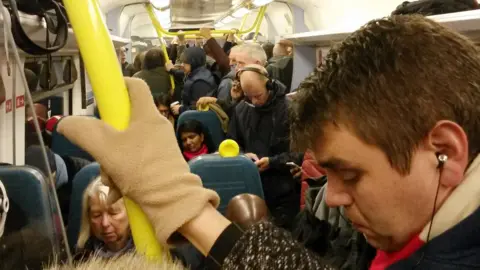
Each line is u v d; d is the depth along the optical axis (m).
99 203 1.60
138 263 0.64
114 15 9.73
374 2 5.09
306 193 1.93
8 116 1.83
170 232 0.63
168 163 0.65
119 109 0.66
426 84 0.52
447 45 0.54
